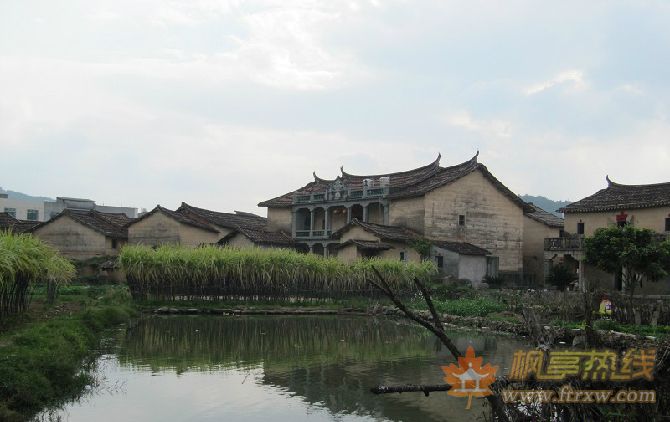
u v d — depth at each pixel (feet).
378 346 73.56
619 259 105.81
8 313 70.64
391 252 156.35
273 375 55.42
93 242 181.47
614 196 152.66
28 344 51.37
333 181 205.36
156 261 113.80
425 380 53.52
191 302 114.73
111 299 107.55
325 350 70.03
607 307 81.71
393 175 190.49
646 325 75.97
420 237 155.94
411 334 85.92
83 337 64.54
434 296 125.49
